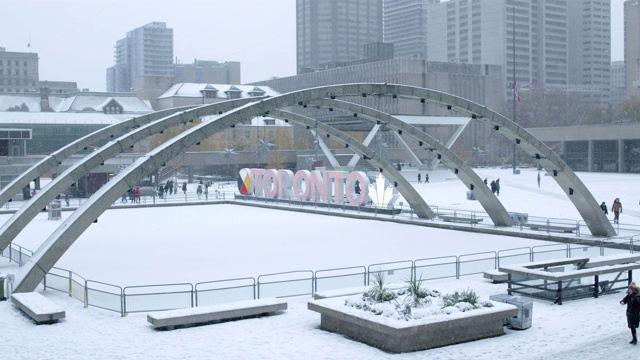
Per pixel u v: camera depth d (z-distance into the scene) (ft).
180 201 248.93
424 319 62.08
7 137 269.03
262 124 477.36
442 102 129.70
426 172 365.81
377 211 191.01
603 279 90.94
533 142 130.00
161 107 538.06
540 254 105.60
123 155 287.89
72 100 482.28
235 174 427.74
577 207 135.23
